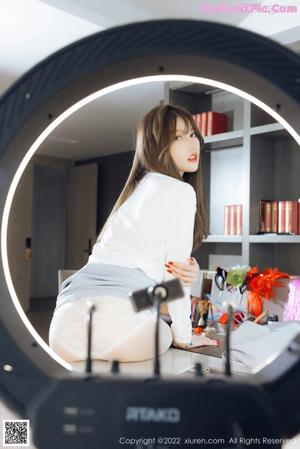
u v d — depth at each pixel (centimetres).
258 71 45
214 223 329
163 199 107
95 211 646
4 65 342
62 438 42
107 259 110
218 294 154
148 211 107
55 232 724
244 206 287
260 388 43
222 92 328
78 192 678
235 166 319
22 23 280
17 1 254
